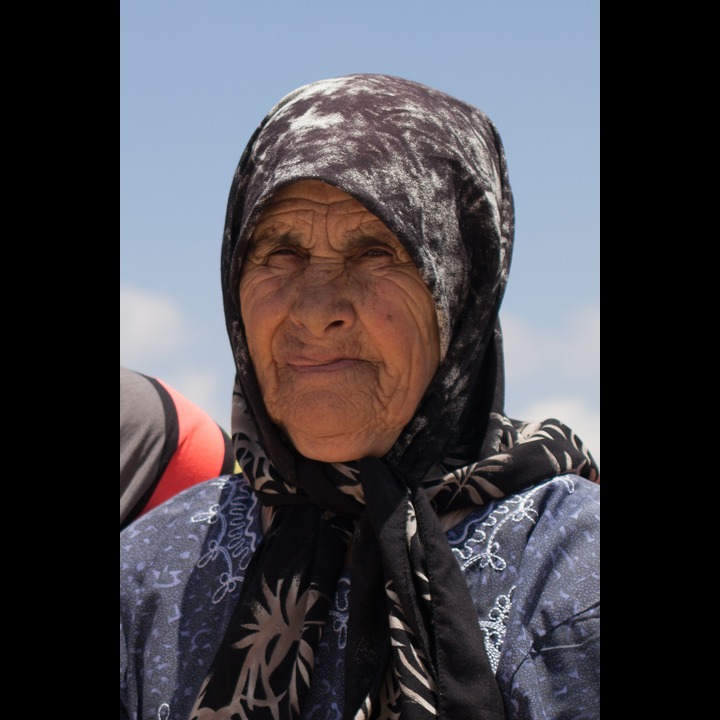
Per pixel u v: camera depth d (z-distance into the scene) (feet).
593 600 7.04
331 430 7.57
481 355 8.10
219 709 7.34
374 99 7.95
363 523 7.43
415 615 7.05
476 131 8.40
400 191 7.58
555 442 7.89
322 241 7.72
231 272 7.97
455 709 6.79
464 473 7.67
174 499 8.84
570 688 6.87
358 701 7.00
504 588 7.30
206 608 8.05
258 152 8.18
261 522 8.35
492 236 8.02
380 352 7.59
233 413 8.46
